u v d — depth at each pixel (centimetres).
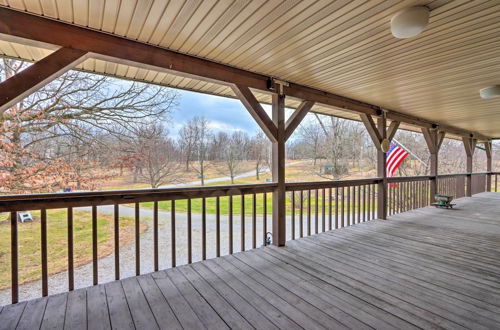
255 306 195
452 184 764
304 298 207
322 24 210
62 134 502
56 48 212
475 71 316
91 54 220
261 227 673
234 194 308
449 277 245
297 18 202
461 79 344
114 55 228
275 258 293
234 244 558
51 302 198
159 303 199
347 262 282
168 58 256
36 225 477
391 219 493
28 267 387
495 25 211
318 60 281
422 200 634
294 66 299
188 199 275
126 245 507
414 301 202
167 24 210
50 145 497
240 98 319
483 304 198
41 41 198
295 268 266
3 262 392
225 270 260
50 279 369
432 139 666
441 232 403
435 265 273
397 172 1269
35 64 196
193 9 189
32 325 172
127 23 208
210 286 227
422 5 185
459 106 489
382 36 231
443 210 585
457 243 349
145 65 247
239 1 179
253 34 226
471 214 541
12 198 190
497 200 731
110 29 217
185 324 174
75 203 215
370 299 205
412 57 275
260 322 175
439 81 350
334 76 330
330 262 282
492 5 184
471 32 223
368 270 261
